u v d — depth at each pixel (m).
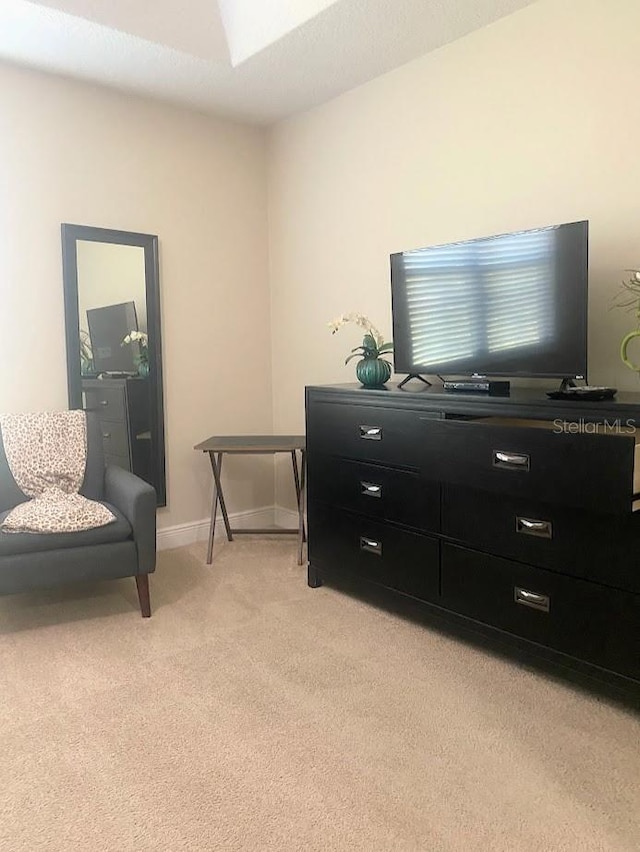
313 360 3.64
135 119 3.27
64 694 2.03
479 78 2.67
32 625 2.54
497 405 2.12
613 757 1.71
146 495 2.57
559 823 1.47
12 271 2.96
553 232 2.16
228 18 2.82
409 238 3.04
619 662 1.90
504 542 2.16
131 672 2.17
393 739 1.79
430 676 2.13
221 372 3.71
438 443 2.24
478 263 2.40
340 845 1.41
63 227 3.04
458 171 2.80
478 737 1.80
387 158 3.10
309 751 1.74
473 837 1.43
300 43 2.73
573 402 1.93
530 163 2.54
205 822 1.49
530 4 2.46
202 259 3.58
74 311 3.11
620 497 1.73
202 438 3.67
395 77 3.01
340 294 3.44
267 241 3.85
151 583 2.99
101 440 3.02
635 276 2.10
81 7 2.45
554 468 1.88
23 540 2.39
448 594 2.36
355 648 2.33
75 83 3.06
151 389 3.41
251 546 3.56
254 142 3.74
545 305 2.21
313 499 2.89
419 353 2.67
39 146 2.98
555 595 2.04
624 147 2.26
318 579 2.92
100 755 1.73
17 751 1.75
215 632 2.46
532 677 2.12
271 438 3.42
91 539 2.49
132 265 3.29
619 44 2.24
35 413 2.93
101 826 1.48
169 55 2.81
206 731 1.83
